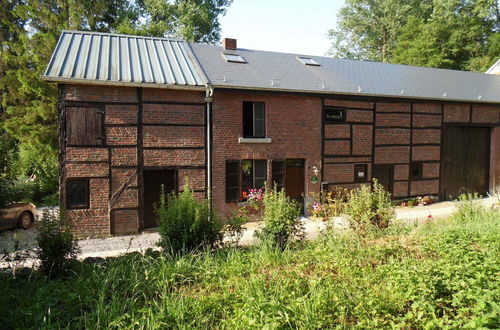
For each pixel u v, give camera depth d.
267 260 5.38
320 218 12.21
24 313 3.72
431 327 3.23
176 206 6.30
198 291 4.41
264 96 12.33
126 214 10.72
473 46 26.19
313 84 13.20
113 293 4.07
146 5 26.06
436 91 15.34
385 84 14.88
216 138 11.64
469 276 3.99
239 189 12.08
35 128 17.14
